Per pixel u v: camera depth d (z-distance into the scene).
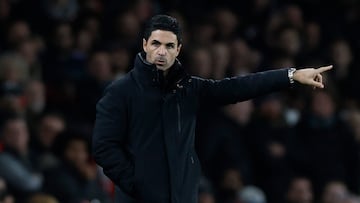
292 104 41.81
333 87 43.06
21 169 31.66
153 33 17.59
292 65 43.53
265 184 37.97
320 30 47.31
